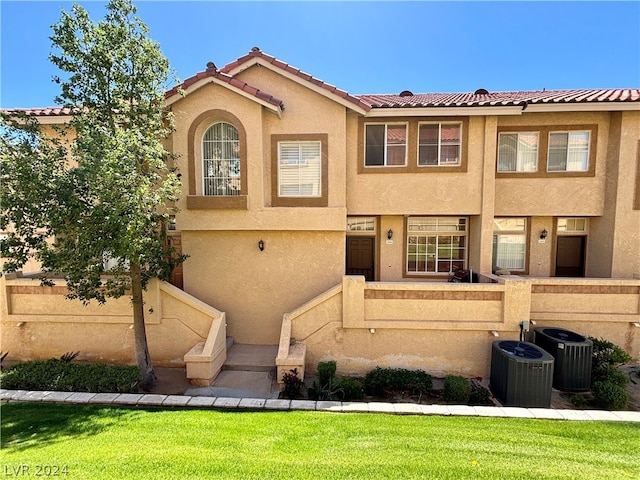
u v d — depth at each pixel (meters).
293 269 11.63
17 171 7.00
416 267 13.59
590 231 13.00
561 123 12.14
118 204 7.00
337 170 11.30
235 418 6.30
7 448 5.10
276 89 11.27
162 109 9.13
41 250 7.62
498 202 12.59
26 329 10.56
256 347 11.43
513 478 4.44
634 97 11.18
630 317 10.12
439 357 9.84
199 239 11.63
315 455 4.97
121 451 5.00
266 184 11.45
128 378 8.42
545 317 10.30
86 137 7.34
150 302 10.20
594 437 5.63
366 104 11.09
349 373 9.97
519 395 8.04
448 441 5.45
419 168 12.02
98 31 7.50
